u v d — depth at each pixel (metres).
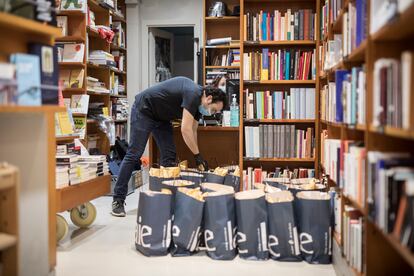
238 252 3.10
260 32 4.59
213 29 6.46
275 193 3.17
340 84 2.68
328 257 2.96
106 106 6.00
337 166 2.82
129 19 7.29
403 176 1.60
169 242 3.12
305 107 4.52
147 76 7.43
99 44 5.81
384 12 1.79
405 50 1.99
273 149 4.59
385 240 2.06
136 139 4.40
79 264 2.97
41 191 2.29
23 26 1.93
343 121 2.63
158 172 3.72
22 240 2.18
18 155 2.16
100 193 3.90
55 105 2.16
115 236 3.64
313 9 4.71
